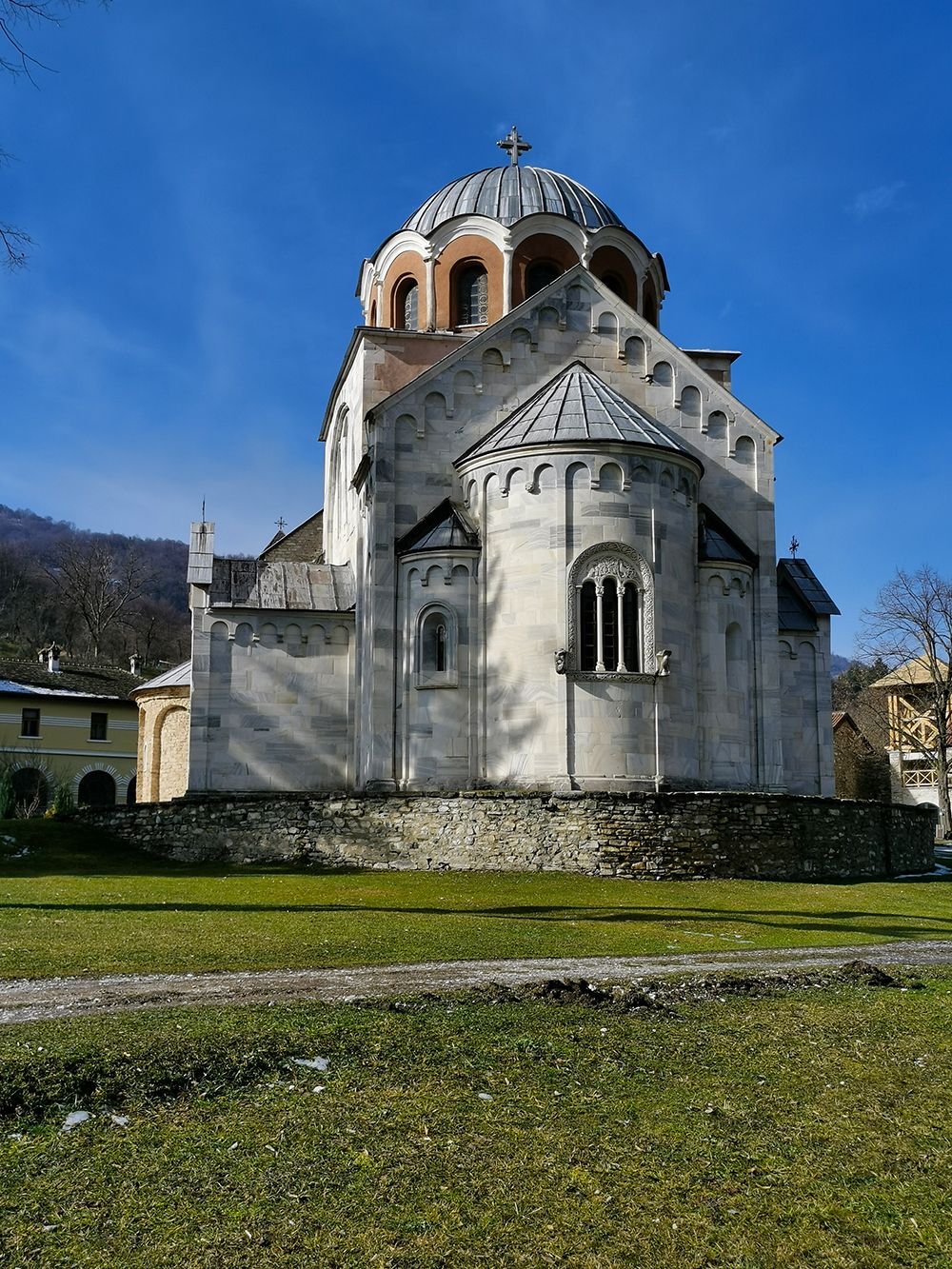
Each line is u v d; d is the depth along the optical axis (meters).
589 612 33.53
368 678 35.72
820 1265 9.07
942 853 50.25
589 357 38.94
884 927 23.77
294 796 32.97
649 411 39.22
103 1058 11.90
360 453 39.53
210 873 30.19
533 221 42.38
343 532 44.75
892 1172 10.71
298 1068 12.24
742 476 39.28
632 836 30.19
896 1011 15.73
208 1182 9.73
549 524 33.66
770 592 38.25
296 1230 9.09
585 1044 13.61
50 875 29.38
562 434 34.06
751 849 31.39
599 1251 9.06
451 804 31.34
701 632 35.75
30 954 17.53
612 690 33.06
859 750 86.19
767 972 17.91
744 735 36.28
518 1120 11.30
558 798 30.48
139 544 176.25
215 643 39.03
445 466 37.00
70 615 128.88
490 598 34.38
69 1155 10.12
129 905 23.36
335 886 27.19
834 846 33.62
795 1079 12.96
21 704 76.44
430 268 42.94
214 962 17.41
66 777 77.19
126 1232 8.93
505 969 17.50
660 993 16.08
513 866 30.53
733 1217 9.71
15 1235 8.80
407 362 39.66
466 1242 9.05
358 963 17.61
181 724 57.50
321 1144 10.52
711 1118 11.70
